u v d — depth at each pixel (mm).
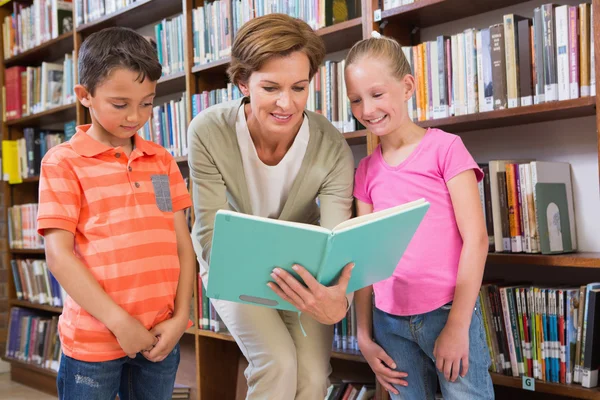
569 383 1621
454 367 1379
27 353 3617
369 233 1165
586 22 1619
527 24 1737
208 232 1562
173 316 1398
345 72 1521
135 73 1287
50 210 1275
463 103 1878
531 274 1977
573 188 1873
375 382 2152
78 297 1257
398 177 1507
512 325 1734
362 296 1610
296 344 1610
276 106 1369
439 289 1431
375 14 2035
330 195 1603
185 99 2691
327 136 1621
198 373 2553
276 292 1236
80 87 1346
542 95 1706
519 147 1995
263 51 1323
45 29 3600
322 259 1169
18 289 3771
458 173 1425
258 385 1527
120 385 1463
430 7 1959
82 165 1339
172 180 1514
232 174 1594
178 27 2754
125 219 1347
